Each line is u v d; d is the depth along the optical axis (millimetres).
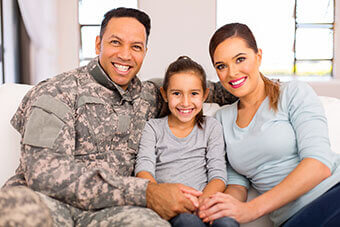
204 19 5148
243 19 5250
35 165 987
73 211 1010
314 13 5270
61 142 1034
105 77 1198
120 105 1240
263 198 1012
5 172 1243
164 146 1302
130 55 1230
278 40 5320
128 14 1246
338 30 5234
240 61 1202
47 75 4984
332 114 1422
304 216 1014
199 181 1250
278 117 1181
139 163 1230
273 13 5223
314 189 1074
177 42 5191
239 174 1295
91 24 5332
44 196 957
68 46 5172
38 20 4766
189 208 1020
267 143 1149
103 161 1169
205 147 1315
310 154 1050
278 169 1157
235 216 983
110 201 993
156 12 5164
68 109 1096
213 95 1521
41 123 1033
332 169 1128
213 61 1262
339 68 5277
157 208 991
